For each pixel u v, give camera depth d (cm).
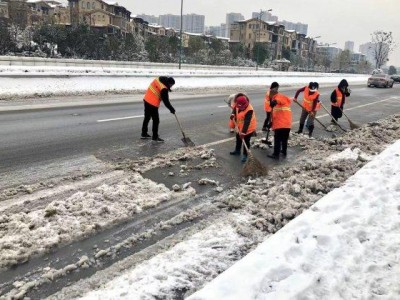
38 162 654
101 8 6281
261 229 455
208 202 531
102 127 954
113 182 580
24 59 2578
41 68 1811
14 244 390
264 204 524
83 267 367
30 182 562
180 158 713
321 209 467
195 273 361
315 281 330
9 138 795
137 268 367
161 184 577
